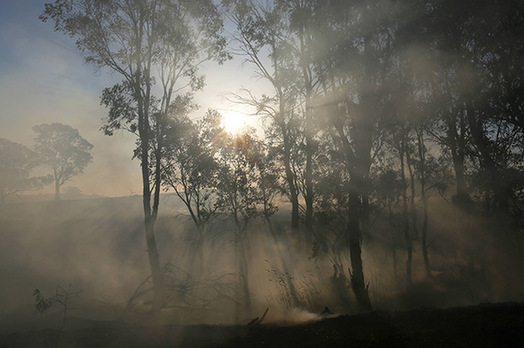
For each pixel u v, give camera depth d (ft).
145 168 62.03
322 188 59.16
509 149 49.85
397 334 23.71
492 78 46.68
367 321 27.58
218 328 29.40
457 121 57.31
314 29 51.44
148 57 62.28
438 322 25.52
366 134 47.70
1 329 43.96
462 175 62.54
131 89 60.75
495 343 20.67
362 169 47.78
